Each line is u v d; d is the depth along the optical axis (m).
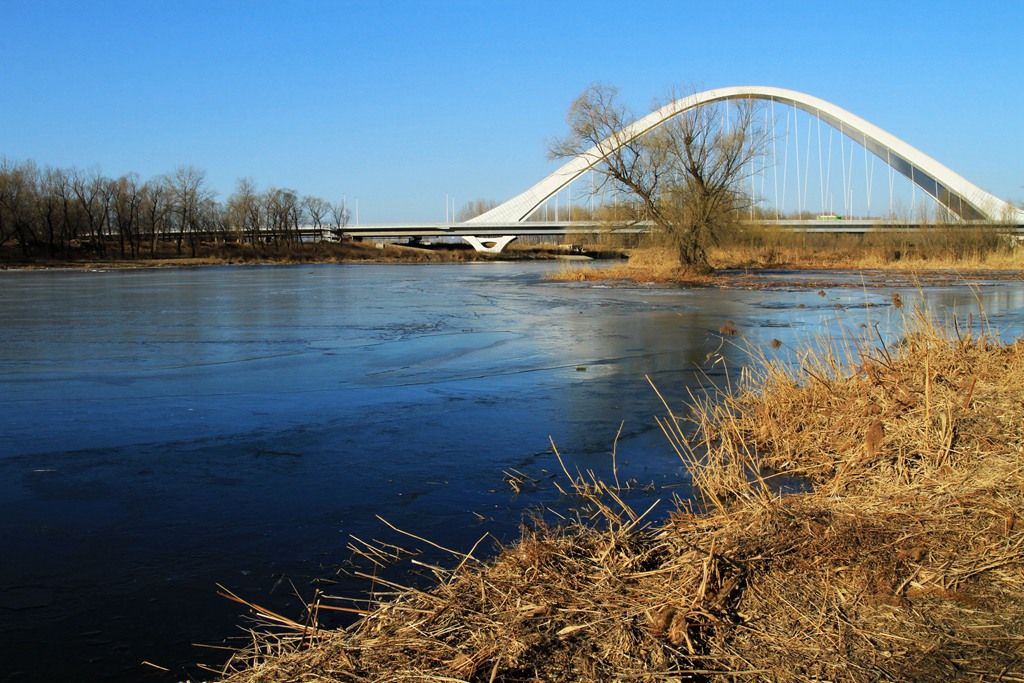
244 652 3.11
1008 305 19.17
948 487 4.24
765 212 56.12
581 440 6.51
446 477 5.50
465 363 10.60
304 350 11.91
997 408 5.51
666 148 34.75
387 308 20.06
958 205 53.25
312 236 83.81
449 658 2.76
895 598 3.14
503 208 73.69
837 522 3.72
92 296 25.11
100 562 4.08
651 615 3.02
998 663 2.71
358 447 6.27
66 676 3.02
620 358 10.98
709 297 23.62
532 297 24.20
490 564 3.84
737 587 3.22
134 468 5.70
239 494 5.14
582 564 3.52
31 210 63.38
